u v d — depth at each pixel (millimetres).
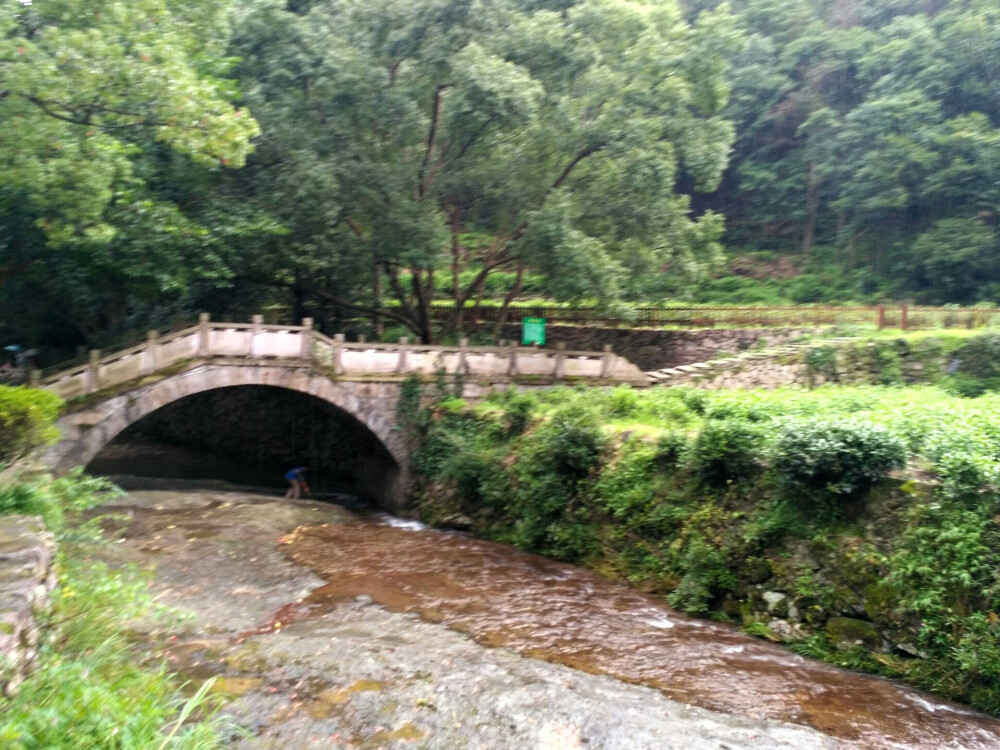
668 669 8523
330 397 16688
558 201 18250
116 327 22891
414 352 17531
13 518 7820
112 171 12836
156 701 5562
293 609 9969
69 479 10773
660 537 11773
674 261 19812
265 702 6977
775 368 19438
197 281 19438
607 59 20500
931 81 28578
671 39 20547
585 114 19891
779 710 7527
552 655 8812
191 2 16188
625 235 19781
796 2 37000
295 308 22281
